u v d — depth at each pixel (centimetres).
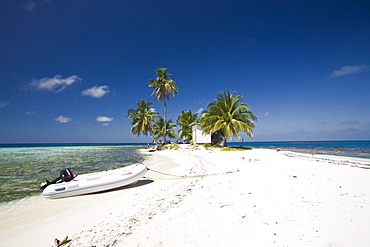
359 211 390
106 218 510
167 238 356
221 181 760
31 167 1512
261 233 338
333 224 347
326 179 655
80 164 1683
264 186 615
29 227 478
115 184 789
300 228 342
